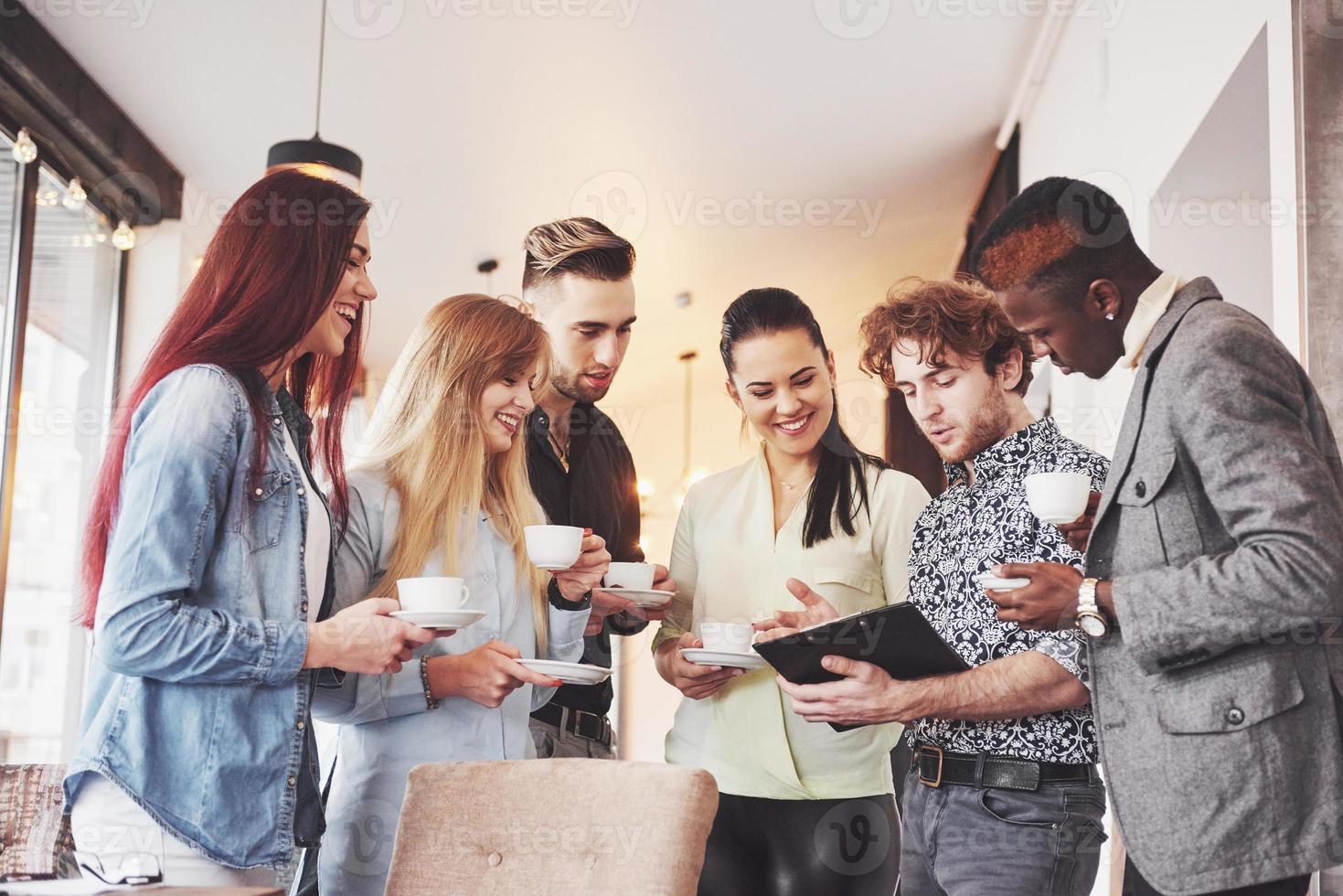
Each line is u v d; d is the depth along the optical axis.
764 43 4.27
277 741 1.65
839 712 1.85
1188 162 3.08
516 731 2.06
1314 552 1.35
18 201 4.48
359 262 1.93
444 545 2.00
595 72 4.43
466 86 4.57
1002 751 1.81
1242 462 1.41
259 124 4.95
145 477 1.58
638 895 1.48
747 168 5.14
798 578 2.29
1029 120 4.82
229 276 1.73
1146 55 3.38
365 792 1.95
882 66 4.48
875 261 5.75
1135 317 1.69
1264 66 2.60
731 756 2.23
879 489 2.32
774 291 2.37
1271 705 1.40
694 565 2.41
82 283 4.99
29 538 4.54
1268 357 1.46
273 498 1.72
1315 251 2.21
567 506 2.54
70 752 4.78
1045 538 1.86
